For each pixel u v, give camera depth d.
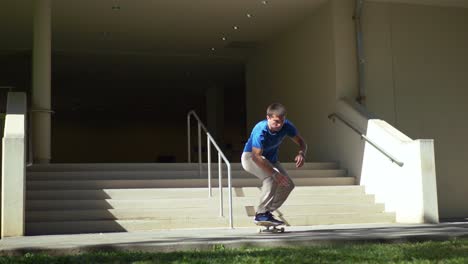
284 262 4.64
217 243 5.77
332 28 12.86
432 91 13.23
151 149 29.98
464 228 7.71
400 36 13.17
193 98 25.45
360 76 12.59
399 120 12.92
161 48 17.00
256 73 17.42
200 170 10.81
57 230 8.45
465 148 13.29
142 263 4.68
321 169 12.16
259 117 17.16
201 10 13.66
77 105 26.30
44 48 11.89
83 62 18.42
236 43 16.58
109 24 14.59
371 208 10.24
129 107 27.06
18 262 4.92
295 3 13.23
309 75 13.94
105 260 4.90
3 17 13.91
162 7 13.39
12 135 7.87
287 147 14.83
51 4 12.97
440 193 12.93
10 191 7.72
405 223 9.39
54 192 9.34
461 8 13.72
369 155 11.12
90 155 29.14
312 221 9.28
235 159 29.75
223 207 9.36
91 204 9.16
